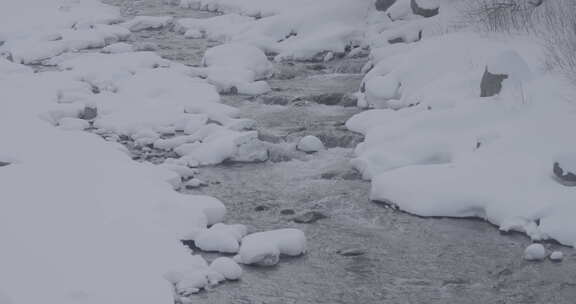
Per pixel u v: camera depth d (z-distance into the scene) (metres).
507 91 12.29
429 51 15.09
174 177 11.10
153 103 15.35
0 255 8.02
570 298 8.02
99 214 9.31
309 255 9.06
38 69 19.41
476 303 7.92
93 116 14.81
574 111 11.28
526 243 9.30
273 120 14.73
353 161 11.90
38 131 12.71
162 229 9.02
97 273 7.83
